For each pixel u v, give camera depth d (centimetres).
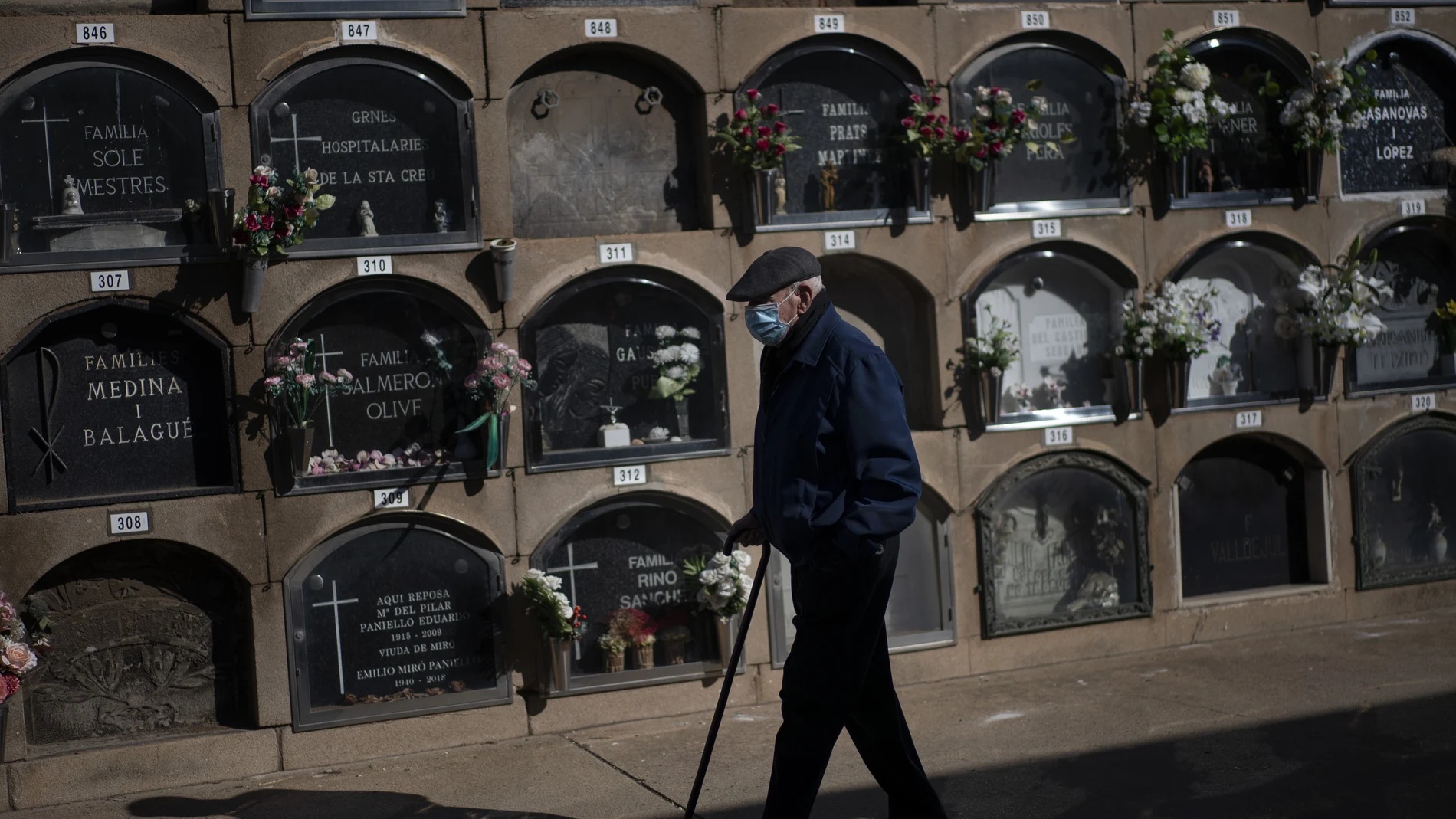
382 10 443
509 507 457
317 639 440
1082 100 523
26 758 406
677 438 484
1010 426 514
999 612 520
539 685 460
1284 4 546
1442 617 566
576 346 476
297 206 419
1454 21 574
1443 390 580
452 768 424
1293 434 555
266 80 431
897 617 512
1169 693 469
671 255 474
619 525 477
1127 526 534
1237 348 559
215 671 438
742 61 483
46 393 418
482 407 452
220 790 414
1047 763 395
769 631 486
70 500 414
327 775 425
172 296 420
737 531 335
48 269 409
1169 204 531
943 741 425
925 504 511
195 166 427
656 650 478
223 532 427
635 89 486
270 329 432
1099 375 539
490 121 455
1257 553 569
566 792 392
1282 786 359
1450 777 359
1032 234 513
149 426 429
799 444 303
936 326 505
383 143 447
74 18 413
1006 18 511
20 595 407
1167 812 345
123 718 427
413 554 449
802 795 297
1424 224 574
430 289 450
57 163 416
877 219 495
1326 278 550
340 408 448
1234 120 550
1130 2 526
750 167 474
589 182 482
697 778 324
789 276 306
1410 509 580
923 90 501
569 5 470
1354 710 430
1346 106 540
